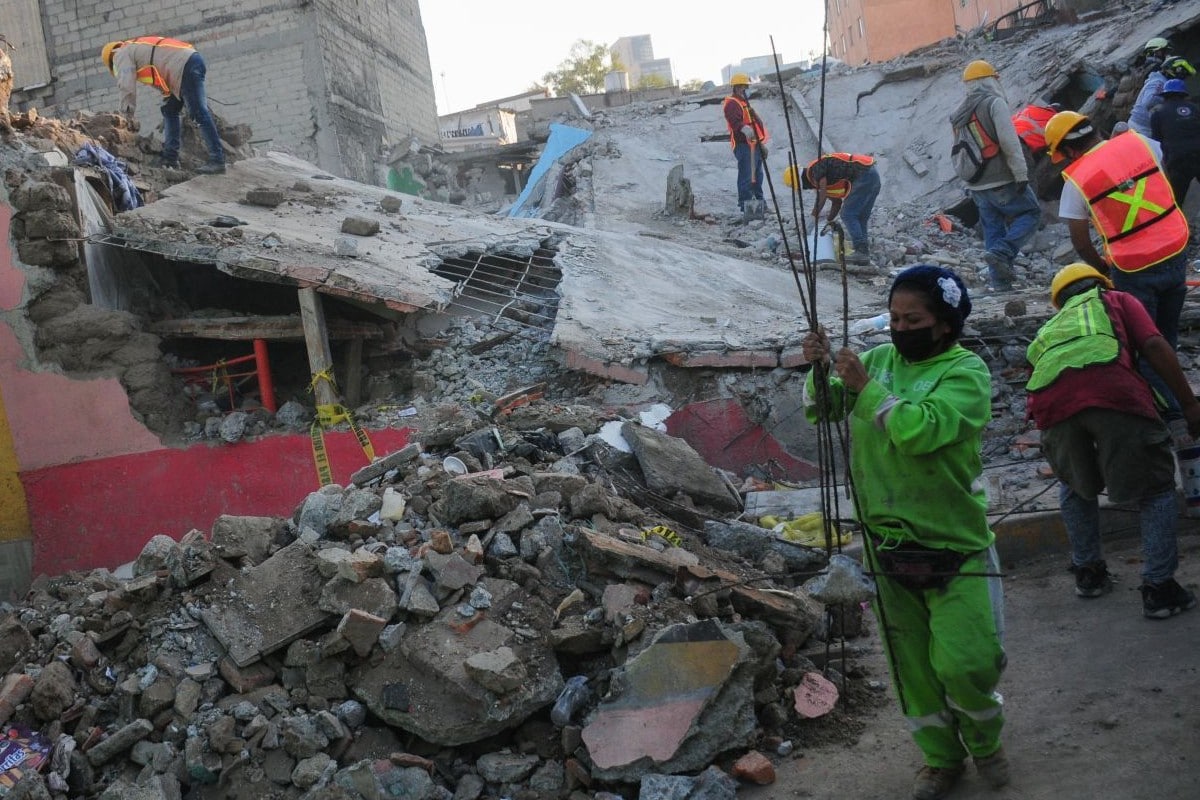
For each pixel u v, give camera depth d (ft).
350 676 13.87
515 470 18.53
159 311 31.81
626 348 25.67
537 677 13.33
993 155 31.40
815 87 56.75
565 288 31.09
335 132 63.98
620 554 14.61
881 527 11.07
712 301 31.53
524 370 27.61
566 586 14.85
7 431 27.45
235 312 31.58
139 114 65.21
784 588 16.12
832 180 36.24
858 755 12.62
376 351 29.04
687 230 44.09
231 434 26.66
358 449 26.02
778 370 24.85
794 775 12.40
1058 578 17.22
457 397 27.07
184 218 29.94
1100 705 12.47
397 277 28.19
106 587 16.60
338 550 14.96
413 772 12.69
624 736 12.65
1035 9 82.12
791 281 35.42
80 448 27.32
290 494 26.37
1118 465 14.33
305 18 63.31
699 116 57.57
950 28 121.80
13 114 29.32
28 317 27.58
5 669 15.05
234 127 43.88
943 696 11.07
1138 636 14.20
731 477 23.50
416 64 82.74
